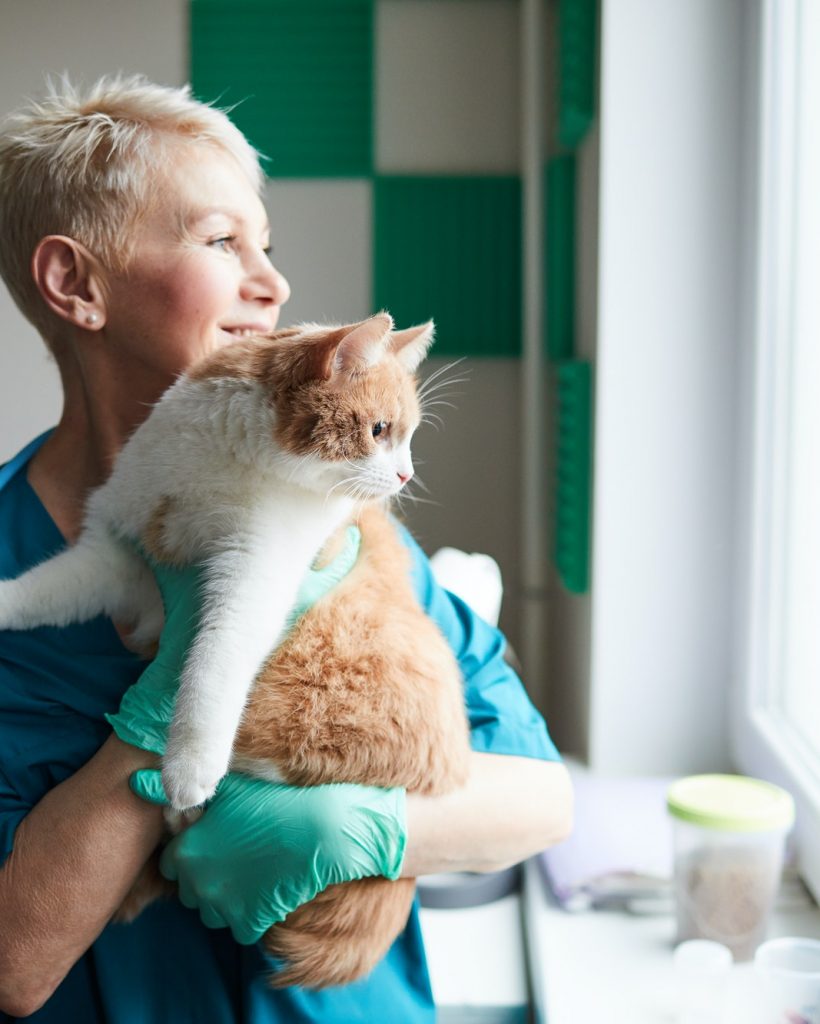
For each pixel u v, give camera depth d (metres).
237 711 0.90
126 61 2.14
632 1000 1.24
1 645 1.03
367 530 1.12
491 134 2.19
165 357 1.06
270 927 0.98
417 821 0.98
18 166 1.06
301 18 2.15
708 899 1.29
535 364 2.11
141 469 0.99
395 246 2.21
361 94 2.18
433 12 2.16
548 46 2.07
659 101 1.65
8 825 0.97
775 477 1.63
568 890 1.43
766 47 1.55
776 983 1.14
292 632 0.98
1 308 2.16
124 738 0.93
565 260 2.02
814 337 1.55
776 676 1.67
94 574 1.02
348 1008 1.05
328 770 0.95
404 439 1.04
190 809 0.94
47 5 2.11
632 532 1.74
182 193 1.03
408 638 1.01
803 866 1.43
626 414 1.71
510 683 1.21
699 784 1.37
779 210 1.58
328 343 0.95
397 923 1.02
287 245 2.21
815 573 1.55
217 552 0.96
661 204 1.67
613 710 1.78
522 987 1.33
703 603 1.75
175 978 1.04
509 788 1.05
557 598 2.13
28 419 2.19
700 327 1.69
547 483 2.15
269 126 2.18
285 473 0.97
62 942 0.92
